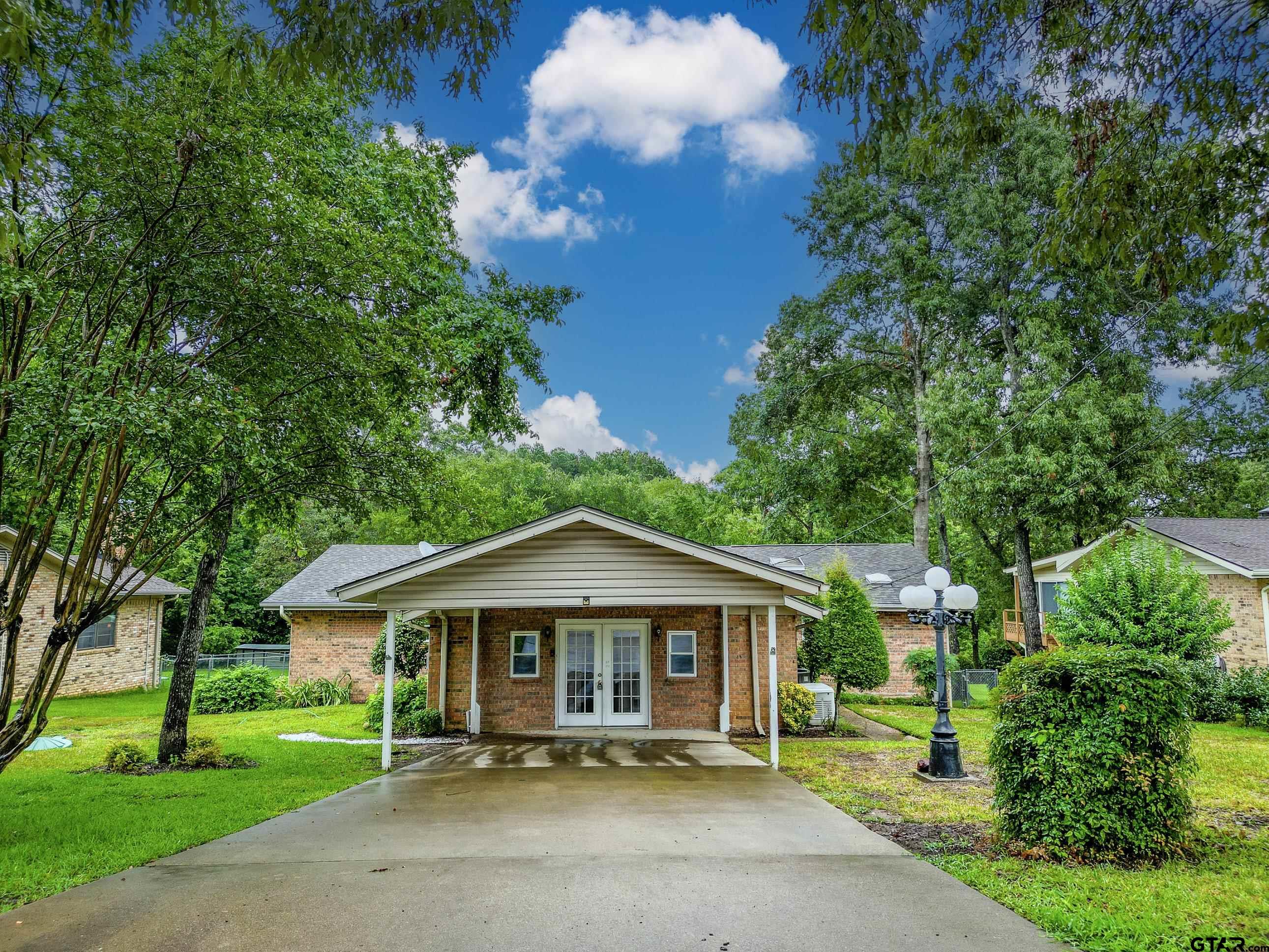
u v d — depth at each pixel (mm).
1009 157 22000
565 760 11195
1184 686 6031
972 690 19531
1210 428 26531
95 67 6438
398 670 17516
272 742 13273
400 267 9055
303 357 8359
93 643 21719
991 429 21266
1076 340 21984
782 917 4641
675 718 14367
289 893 5145
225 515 9875
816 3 4453
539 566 11102
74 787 9102
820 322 26297
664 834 6680
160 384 7211
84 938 4379
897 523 35781
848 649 15500
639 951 4164
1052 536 23781
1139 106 5246
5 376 6273
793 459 29984
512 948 4215
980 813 7402
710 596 10891
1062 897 4910
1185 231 5414
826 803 8016
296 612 21172
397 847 6312
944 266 24250
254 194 7188
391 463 10617
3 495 7000
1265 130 5004
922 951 4109
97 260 6930
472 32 4410
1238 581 16938
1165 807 5777
